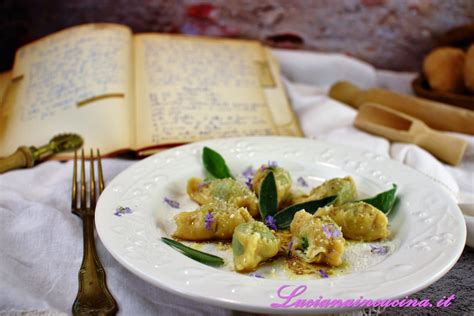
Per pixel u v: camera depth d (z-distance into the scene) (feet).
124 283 1.63
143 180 1.92
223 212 1.74
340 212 1.76
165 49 2.79
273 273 1.61
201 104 2.48
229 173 2.03
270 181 1.87
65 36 2.74
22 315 1.56
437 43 2.93
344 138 2.33
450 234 1.66
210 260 1.63
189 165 2.04
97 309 1.51
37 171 2.12
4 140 2.29
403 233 1.75
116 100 2.39
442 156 2.27
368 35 3.16
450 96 2.51
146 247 1.58
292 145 2.16
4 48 2.98
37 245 1.76
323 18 3.13
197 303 1.60
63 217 1.84
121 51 2.65
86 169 2.11
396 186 1.90
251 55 2.88
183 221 1.74
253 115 2.48
